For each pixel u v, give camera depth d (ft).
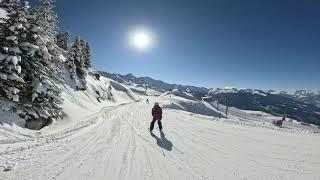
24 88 58.85
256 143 45.37
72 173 26.30
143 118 91.76
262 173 27.86
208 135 54.24
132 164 30.99
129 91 420.77
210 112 404.16
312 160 33.04
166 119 88.84
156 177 26.58
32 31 63.00
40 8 88.43
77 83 177.27
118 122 75.66
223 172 28.43
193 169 29.58
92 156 33.73
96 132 54.65
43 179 24.02
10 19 58.95
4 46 56.39
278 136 54.08
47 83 64.49
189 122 81.05
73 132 53.78
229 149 40.24
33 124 58.59
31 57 62.34
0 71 54.90
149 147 41.22
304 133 64.59
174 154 36.88
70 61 175.83
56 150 35.96
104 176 26.11
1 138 41.37
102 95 238.89
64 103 95.09
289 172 28.02
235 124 82.28
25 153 33.17
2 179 23.18
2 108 52.47
